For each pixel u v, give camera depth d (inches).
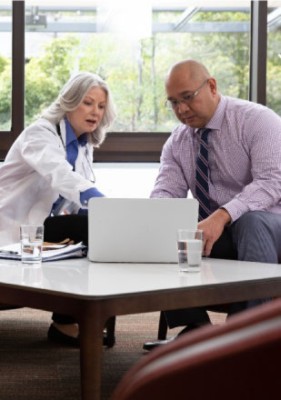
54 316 106.7
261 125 111.0
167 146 121.2
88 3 168.9
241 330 12.1
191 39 173.0
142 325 125.8
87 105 118.8
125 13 170.1
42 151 112.9
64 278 65.6
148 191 171.9
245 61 175.8
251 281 66.5
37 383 82.5
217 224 96.7
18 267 75.4
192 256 71.3
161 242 81.1
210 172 115.6
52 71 169.0
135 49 170.9
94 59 169.9
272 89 175.0
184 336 13.3
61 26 168.7
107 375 86.7
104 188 170.6
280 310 11.9
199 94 112.6
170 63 172.4
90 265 78.5
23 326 122.3
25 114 169.0
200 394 12.6
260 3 172.1
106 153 170.7
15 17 166.1
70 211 119.4
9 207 116.6
